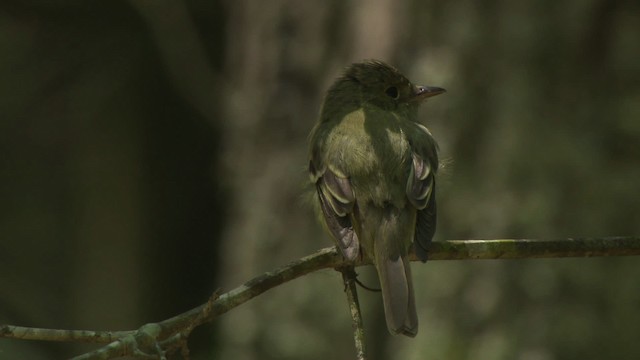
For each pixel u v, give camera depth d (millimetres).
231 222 13625
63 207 20297
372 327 11914
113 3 19172
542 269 10891
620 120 11008
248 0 13016
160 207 20656
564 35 11055
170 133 20641
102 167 20281
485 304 10992
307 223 12484
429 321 11164
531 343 10875
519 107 11055
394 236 7332
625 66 11016
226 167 13719
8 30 19312
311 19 12328
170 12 18500
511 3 11117
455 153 11172
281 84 12602
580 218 11008
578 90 11086
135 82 19984
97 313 19859
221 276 17750
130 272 20203
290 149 12602
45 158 20281
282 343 12258
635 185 10977
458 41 11234
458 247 7000
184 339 5812
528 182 11031
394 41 11609
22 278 19750
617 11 11055
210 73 18656
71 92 19719
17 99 19750
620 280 10883
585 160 11008
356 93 8602
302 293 12211
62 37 19438
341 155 7711
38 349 15000
